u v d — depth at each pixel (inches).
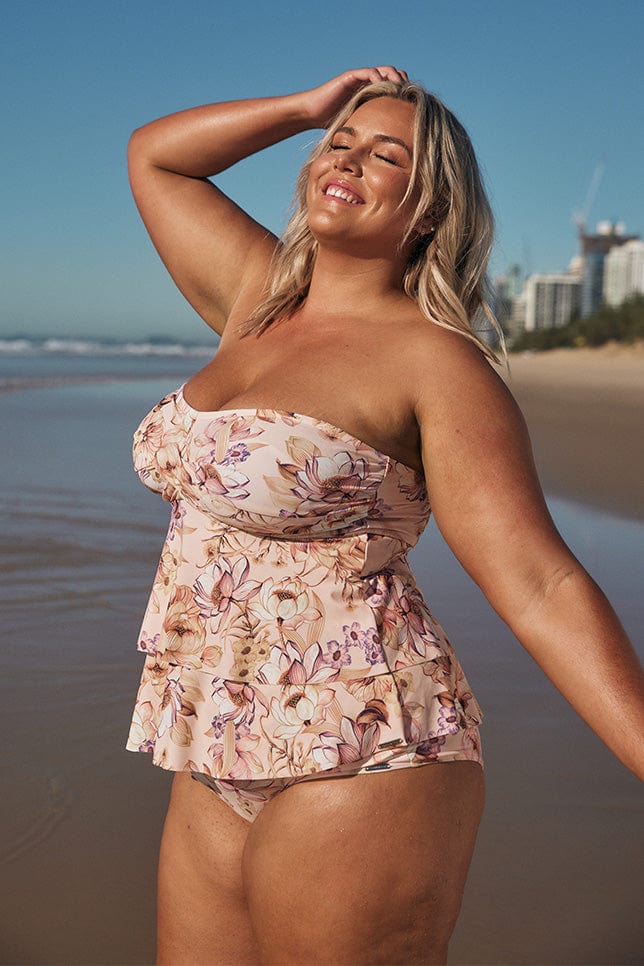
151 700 79.0
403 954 69.4
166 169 101.5
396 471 74.2
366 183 81.4
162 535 285.7
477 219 83.9
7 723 153.6
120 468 413.7
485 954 100.9
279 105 94.9
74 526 293.3
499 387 73.3
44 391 955.3
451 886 70.6
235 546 75.0
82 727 153.6
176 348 3762.3
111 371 1609.3
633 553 285.0
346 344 78.5
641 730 61.0
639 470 446.0
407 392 73.9
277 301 87.2
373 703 70.6
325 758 69.3
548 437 565.3
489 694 171.8
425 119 82.2
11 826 124.6
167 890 83.0
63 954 99.3
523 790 137.3
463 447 70.4
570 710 165.8
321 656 71.6
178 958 82.4
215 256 98.7
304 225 88.3
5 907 107.2
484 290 86.0
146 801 132.6
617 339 3631.9
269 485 72.1
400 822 69.0
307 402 74.4
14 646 187.5
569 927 105.6
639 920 106.7
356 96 85.6
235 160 99.7
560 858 119.7
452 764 71.9
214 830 79.6
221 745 73.0
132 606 215.3
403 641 72.7
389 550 74.7
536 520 68.1
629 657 63.5
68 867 116.0
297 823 70.0
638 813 131.2
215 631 74.5
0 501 330.3
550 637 64.9
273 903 70.7
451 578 250.7
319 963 69.5
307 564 73.1
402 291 84.5
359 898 68.3
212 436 75.0
